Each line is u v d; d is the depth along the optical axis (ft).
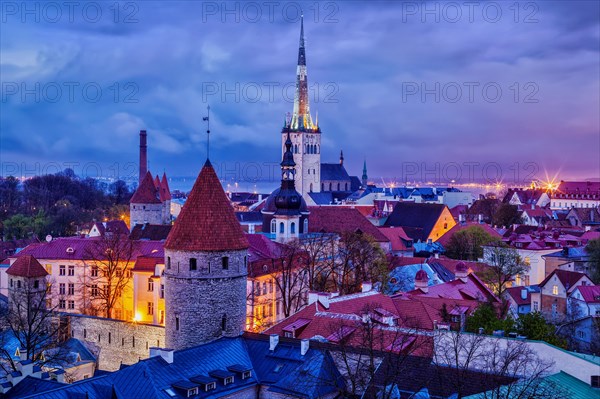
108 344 365.20
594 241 573.74
